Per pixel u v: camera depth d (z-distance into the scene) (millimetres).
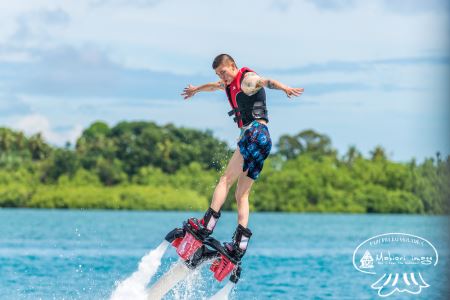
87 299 63875
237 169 41781
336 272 86188
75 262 94375
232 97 41688
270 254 115375
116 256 104875
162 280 43250
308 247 135875
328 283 75812
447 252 113938
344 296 67812
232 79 41531
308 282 76188
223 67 41469
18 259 97312
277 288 71312
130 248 122875
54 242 137500
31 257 100688
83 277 77375
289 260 103188
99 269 86188
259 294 67625
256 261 101000
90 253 109750
